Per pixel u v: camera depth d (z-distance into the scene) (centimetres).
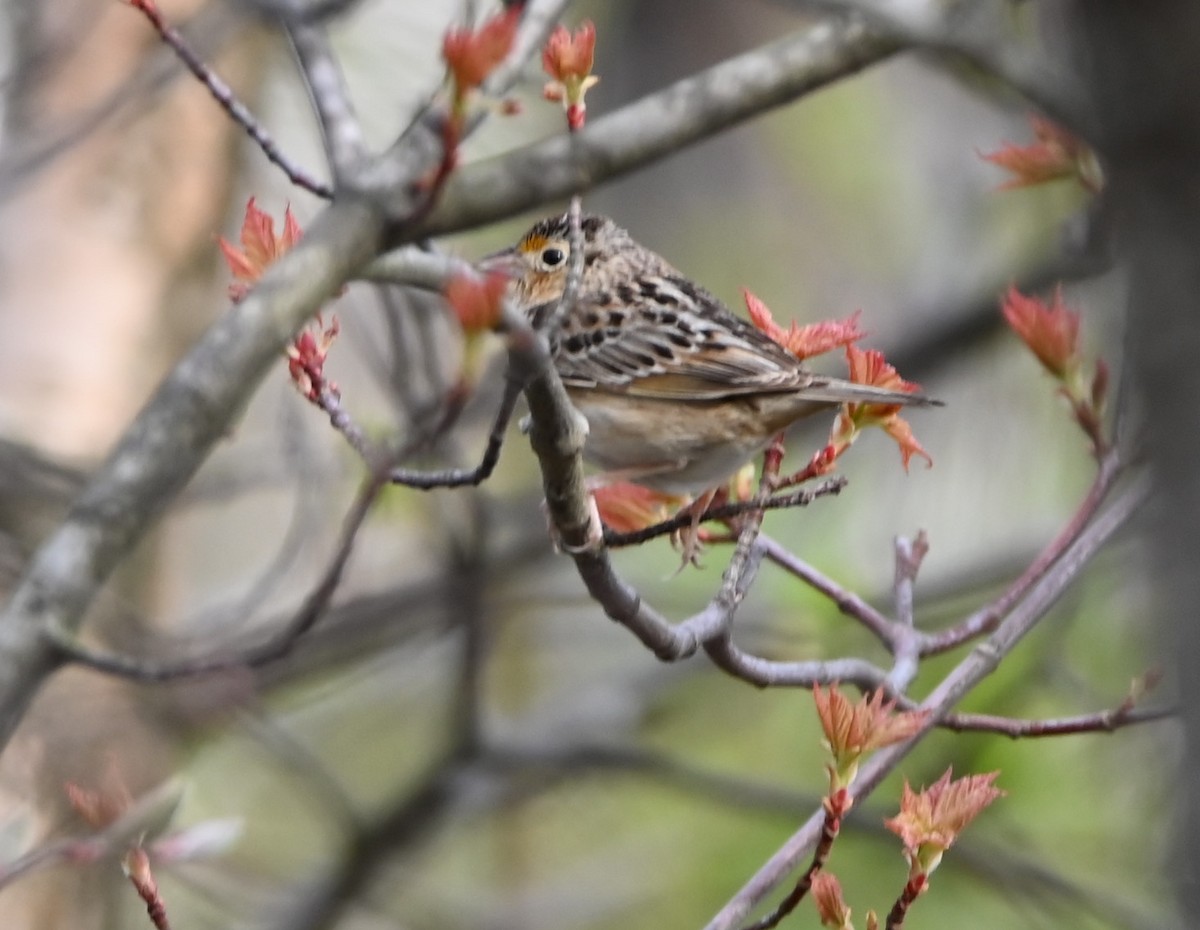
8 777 1041
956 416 1434
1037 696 1165
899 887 1201
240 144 1270
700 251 1719
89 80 1176
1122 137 485
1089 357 1003
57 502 1080
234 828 746
